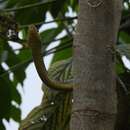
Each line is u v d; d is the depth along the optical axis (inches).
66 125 149.3
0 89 234.1
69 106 150.5
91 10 94.3
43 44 232.8
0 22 147.2
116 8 96.2
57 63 163.8
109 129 90.2
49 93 153.7
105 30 93.9
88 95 90.7
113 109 91.7
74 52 94.8
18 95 258.2
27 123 152.5
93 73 92.0
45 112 152.3
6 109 233.3
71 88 99.1
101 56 92.8
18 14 252.7
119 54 125.6
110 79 92.7
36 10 252.1
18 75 251.3
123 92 147.2
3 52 237.3
